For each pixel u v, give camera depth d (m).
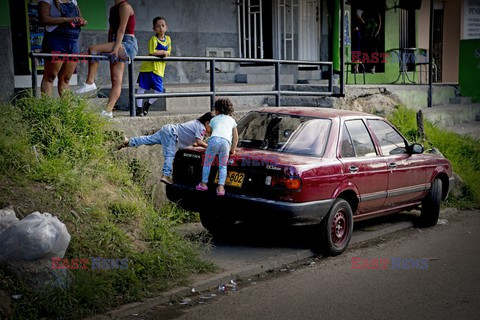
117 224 6.41
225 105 7.12
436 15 22.45
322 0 16.80
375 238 8.45
